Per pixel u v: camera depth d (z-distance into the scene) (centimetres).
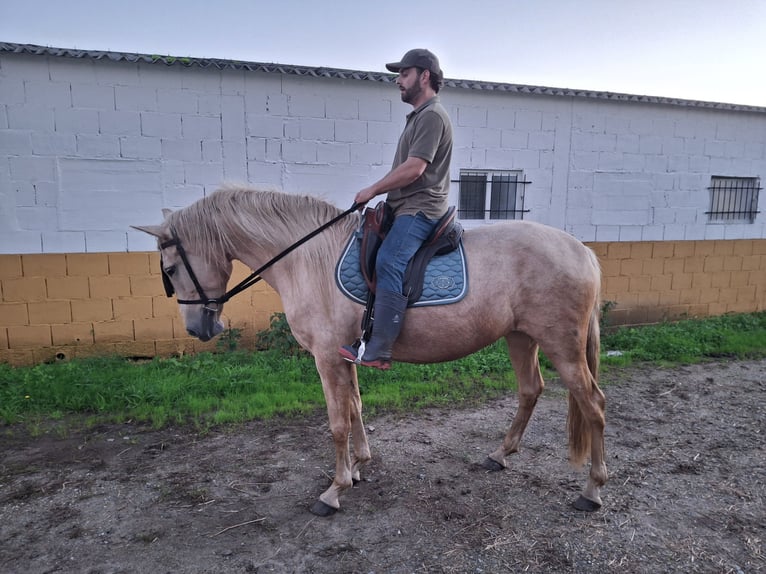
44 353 514
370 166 592
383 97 582
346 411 272
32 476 312
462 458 339
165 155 525
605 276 704
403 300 247
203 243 271
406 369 510
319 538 252
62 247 509
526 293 263
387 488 300
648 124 694
